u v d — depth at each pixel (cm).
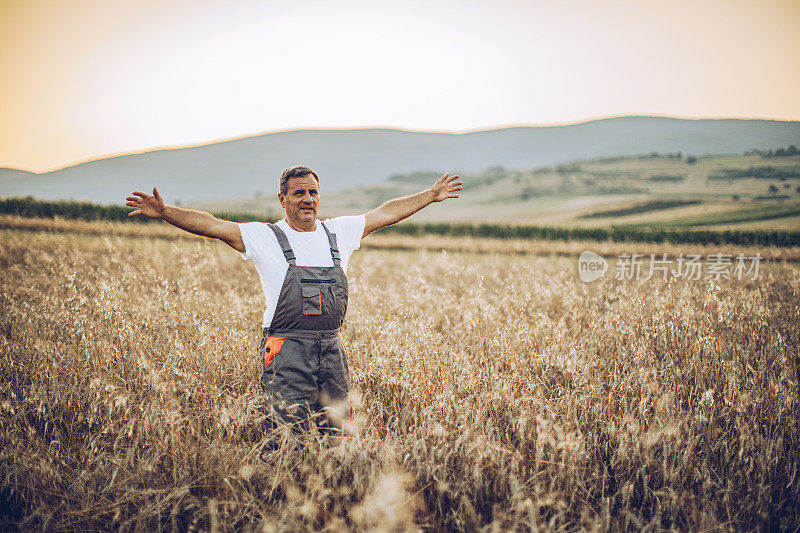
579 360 440
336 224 377
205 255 938
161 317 522
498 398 367
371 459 297
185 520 296
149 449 321
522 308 574
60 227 2362
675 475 299
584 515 281
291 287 337
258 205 18138
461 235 4778
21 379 437
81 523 288
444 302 649
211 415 359
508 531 261
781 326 557
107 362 429
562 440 306
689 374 428
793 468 326
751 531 284
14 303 612
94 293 648
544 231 4472
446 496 299
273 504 292
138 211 322
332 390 350
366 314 568
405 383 380
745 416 363
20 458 318
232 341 464
